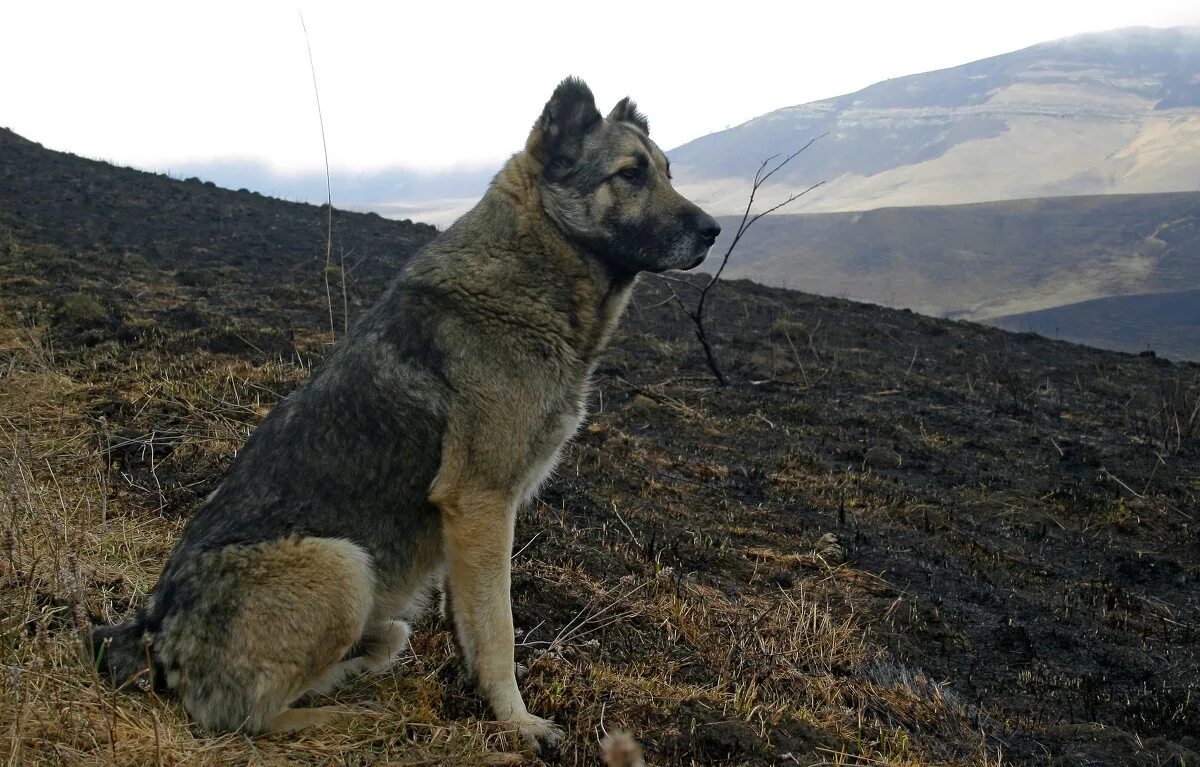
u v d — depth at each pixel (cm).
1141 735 433
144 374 775
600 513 634
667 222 408
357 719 344
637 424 912
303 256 1797
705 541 609
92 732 294
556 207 392
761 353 1330
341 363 371
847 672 467
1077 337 11438
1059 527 740
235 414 701
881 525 701
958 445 954
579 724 372
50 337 899
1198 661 523
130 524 493
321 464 349
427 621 453
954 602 577
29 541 421
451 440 358
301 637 326
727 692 418
